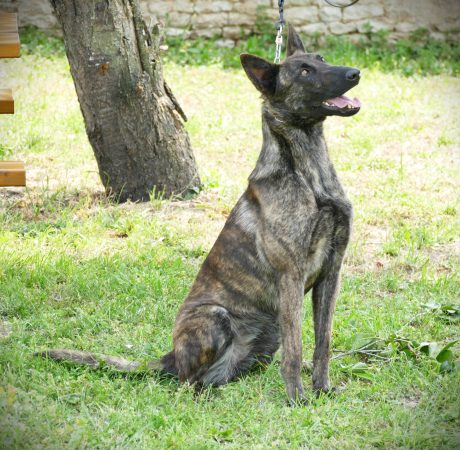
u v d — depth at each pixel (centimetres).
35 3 1633
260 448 454
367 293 695
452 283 709
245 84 1441
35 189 932
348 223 517
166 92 901
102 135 874
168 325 620
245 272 530
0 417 458
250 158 1084
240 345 543
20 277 682
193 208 881
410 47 1633
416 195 943
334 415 490
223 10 1655
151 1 1638
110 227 822
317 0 1644
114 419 471
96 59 842
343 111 504
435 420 484
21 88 1326
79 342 585
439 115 1288
